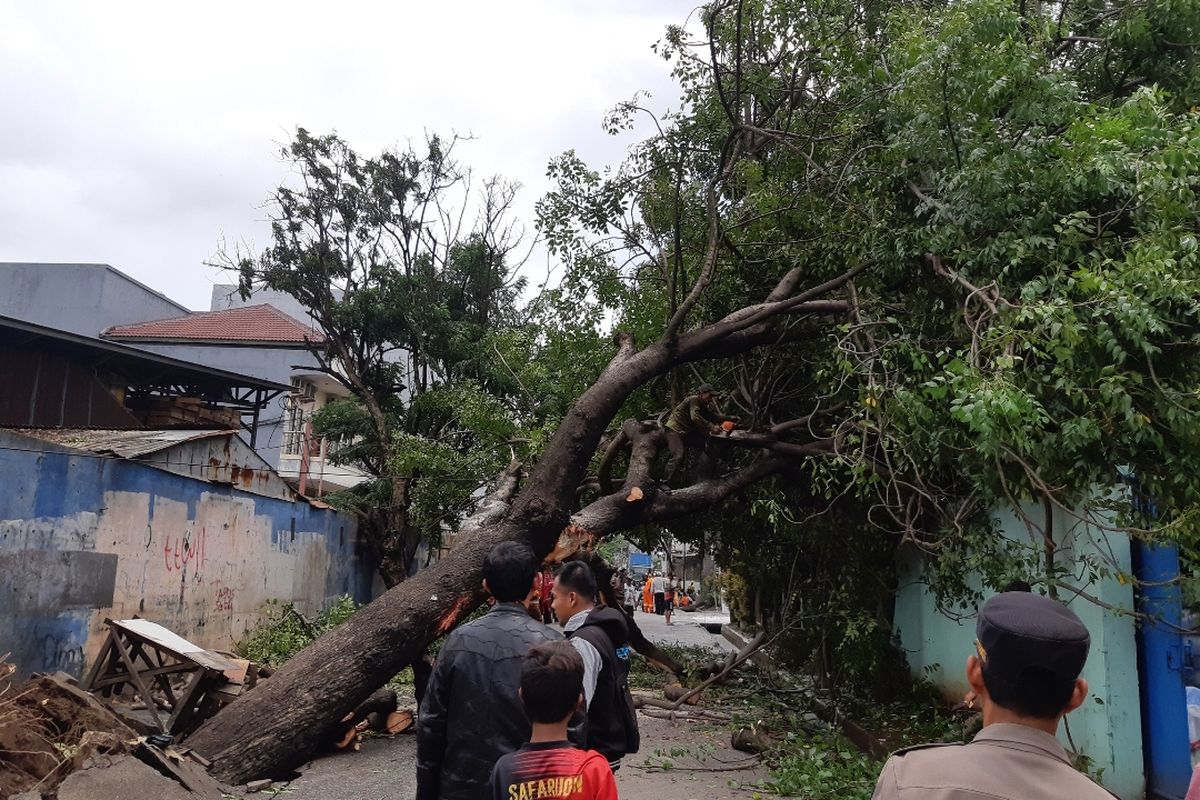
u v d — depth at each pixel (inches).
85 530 372.8
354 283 754.2
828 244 331.6
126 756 218.8
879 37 330.6
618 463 434.0
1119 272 185.3
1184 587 200.5
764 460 354.9
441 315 736.3
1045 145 227.5
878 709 362.9
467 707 119.8
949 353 253.4
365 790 255.0
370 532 746.2
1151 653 234.5
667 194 406.3
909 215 288.7
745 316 328.8
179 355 950.4
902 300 294.8
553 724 100.0
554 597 164.9
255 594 547.5
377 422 714.8
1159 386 177.8
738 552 486.0
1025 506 276.4
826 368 319.0
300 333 984.3
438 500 565.0
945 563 254.2
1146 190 200.5
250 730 259.9
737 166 375.2
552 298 448.1
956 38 239.1
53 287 954.1
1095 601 207.3
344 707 276.4
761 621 506.9
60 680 251.8
